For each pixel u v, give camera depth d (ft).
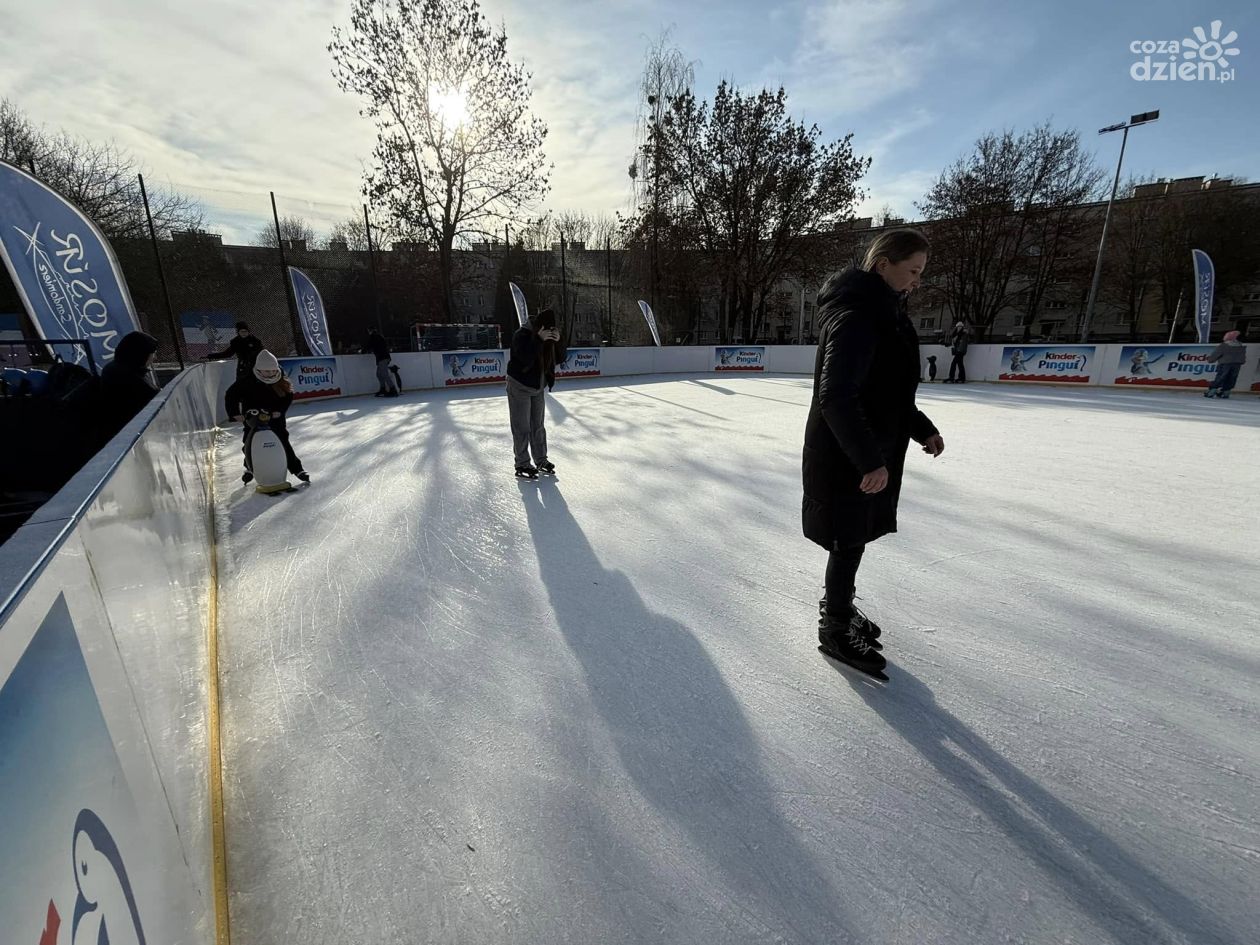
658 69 61.00
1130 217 87.40
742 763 5.10
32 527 2.68
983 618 7.63
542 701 5.99
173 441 8.74
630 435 20.76
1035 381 40.19
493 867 4.11
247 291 45.62
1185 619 7.58
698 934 3.63
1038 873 4.03
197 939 3.20
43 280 17.01
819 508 6.01
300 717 5.76
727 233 66.39
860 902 3.84
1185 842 4.26
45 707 1.99
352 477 15.19
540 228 65.51
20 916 1.53
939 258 80.79
